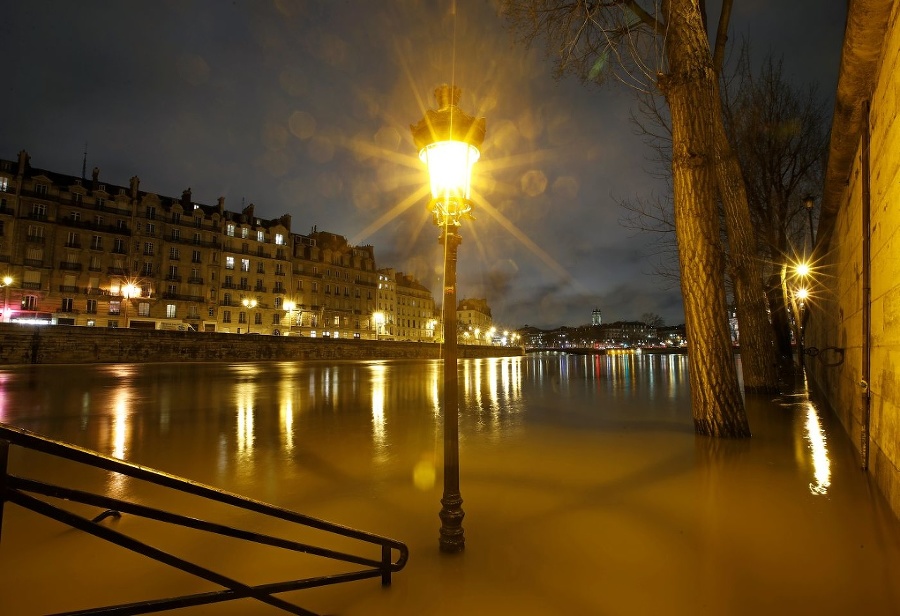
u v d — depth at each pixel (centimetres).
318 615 218
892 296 395
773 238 1578
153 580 266
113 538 154
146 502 406
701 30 661
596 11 673
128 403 1153
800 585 260
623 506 390
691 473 484
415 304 10606
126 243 5409
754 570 278
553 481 466
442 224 323
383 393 1477
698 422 688
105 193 5300
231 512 382
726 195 1137
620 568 282
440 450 627
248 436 729
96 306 5169
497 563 290
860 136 548
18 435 139
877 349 460
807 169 1555
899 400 364
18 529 340
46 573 274
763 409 921
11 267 4644
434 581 268
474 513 378
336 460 570
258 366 3425
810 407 945
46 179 4916
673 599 248
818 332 1238
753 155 1571
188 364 3478
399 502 411
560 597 250
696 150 660
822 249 1148
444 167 317
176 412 1004
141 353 3494
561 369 3562
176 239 5822
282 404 1162
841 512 369
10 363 2905
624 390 1547
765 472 482
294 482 474
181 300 5772
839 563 285
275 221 7306
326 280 7800
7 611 232
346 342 5428
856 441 583
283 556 298
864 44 418
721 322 671
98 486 454
